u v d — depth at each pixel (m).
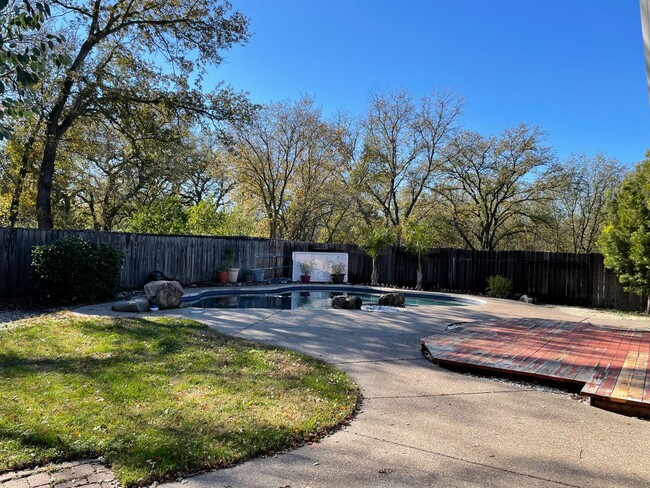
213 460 2.60
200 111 14.38
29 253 9.44
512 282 15.07
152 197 20.83
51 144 13.09
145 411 3.25
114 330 6.11
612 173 26.38
